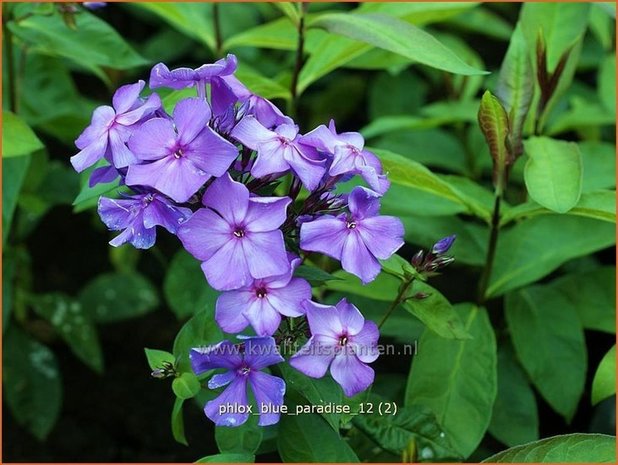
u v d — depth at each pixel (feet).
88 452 1.71
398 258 1.21
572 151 1.33
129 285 1.85
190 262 1.65
